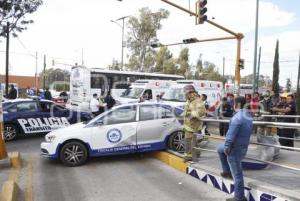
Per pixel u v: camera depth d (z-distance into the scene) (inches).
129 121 433.1
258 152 330.3
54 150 417.7
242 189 265.6
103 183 342.6
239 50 884.6
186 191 309.9
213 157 383.2
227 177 301.4
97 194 309.3
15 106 593.9
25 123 594.6
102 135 425.1
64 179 359.3
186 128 368.8
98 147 424.5
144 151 433.7
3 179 360.2
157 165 409.1
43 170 398.9
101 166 412.2
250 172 308.2
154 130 434.0
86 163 428.5
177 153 413.7
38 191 319.0
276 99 595.5
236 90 873.5
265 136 328.2
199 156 378.0
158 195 301.7
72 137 417.4
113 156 461.4
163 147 438.0
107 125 428.8
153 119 438.0
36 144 561.0
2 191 283.0
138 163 421.7
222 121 336.5
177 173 370.6
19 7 917.2
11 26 931.3
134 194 306.5
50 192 315.9
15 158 416.5
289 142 446.3
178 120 444.8
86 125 428.5
